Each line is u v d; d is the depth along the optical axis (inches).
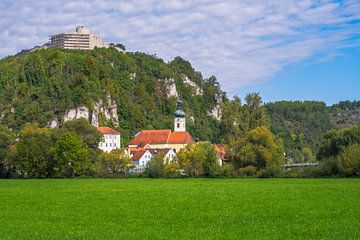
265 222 1996.8
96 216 2231.8
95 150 7317.9
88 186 4475.9
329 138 6072.8
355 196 3034.0
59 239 1685.5
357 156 5172.2
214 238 1663.4
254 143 5994.1
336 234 1700.3
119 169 6781.5
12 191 3919.8
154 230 1833.2
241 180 5231.3
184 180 5438.0
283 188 3831.2
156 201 2878.9
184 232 1781.5
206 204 2682.1
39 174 6658.5
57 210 2490.2
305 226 1877.5
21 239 1690.5
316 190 3563.0
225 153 6225.4
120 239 1667.1
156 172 6250.0
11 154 6781.5
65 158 6441.9
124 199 3029.0
